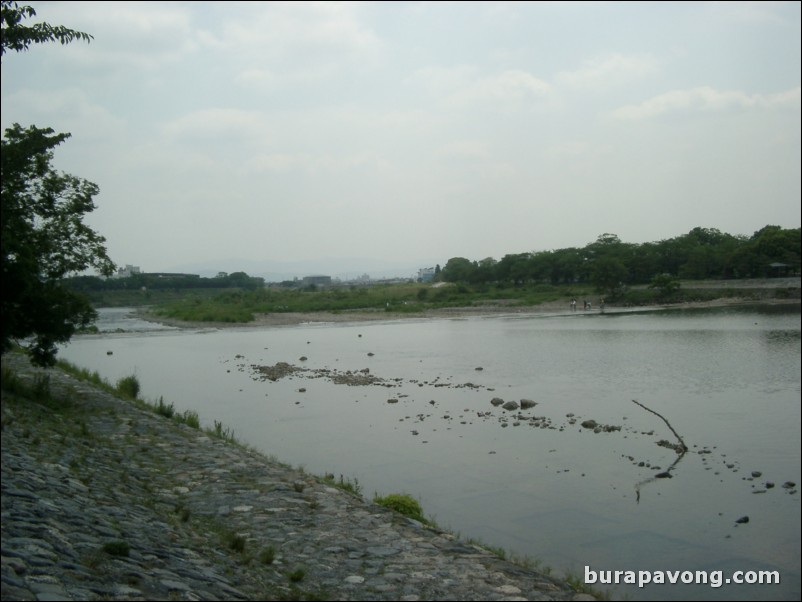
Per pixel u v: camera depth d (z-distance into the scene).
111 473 13.26
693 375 35.75
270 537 10.61
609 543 13.21
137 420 20.42
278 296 137.38
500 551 11.41
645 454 20.11
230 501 12.53
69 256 23.67
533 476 17.94
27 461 11.88
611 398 29.69
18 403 19.00
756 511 15.06
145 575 7.48
